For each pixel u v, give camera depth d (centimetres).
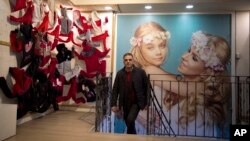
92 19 486
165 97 485
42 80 362
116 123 467
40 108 354
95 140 268
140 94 330
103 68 482
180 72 485
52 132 299
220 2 424
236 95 469
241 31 478
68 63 449
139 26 500
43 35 370
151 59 493
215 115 472
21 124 340
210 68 479
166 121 457
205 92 477
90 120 383
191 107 478
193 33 486
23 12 339
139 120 470
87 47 475
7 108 264
